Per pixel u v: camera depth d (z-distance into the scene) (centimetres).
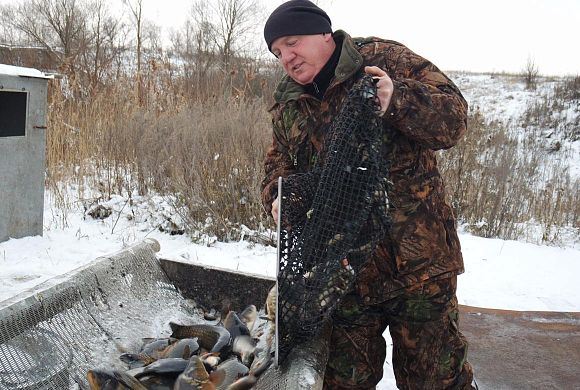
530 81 2553
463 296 518
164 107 970
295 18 229
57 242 584
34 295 255
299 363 218
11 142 552
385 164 224
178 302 351
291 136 259
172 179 713
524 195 921
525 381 354
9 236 565
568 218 961
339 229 218
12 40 2472
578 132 1933
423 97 210
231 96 1000
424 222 236
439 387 252
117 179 768
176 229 647
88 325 280
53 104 871
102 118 897
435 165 246
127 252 331
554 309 496
